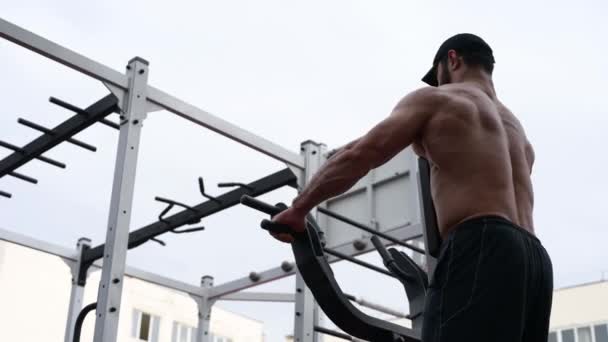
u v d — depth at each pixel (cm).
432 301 133
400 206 457
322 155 459
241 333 1360
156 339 1153
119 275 346
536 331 138
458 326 126
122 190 361
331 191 141
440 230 140
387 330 176
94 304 321
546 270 138
